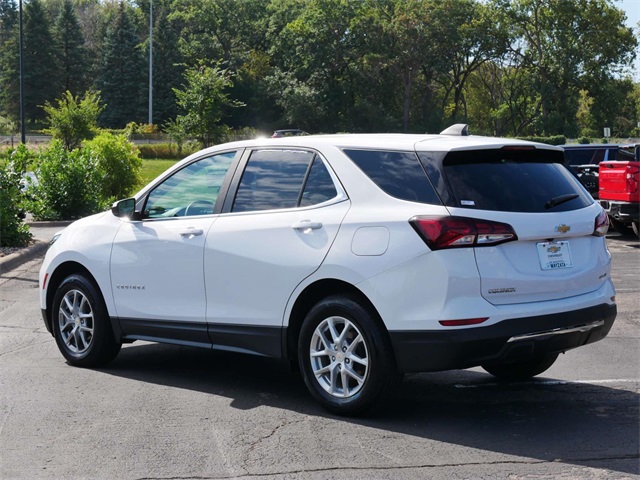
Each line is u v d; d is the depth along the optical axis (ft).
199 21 352.49
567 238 18.19
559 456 15.76
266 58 348.59
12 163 57.00
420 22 285.84
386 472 14.93
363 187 18.33
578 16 277.03
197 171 21.71
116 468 15.23
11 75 360.89
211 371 22.98
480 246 16.87
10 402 19.69
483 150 17.85
